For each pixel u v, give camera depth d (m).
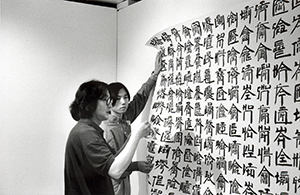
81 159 3.25
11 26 3.35
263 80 2.33
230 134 2.54
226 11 2.61
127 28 3.69
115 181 3.31
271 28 2.29
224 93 2.60
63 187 3.55
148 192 3.28
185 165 2.90
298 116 2.11
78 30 3.64
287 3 2.20
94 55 3.72
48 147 3.48
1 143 3.29
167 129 3.11
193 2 2.90
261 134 2.32
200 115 2.79
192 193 2.82
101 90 3.34
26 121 3.39
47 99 3.48
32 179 3.41
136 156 3.46
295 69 2.14
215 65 2.68
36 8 3.45
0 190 3.29
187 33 2.95
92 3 3.79
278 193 2.20
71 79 3.60
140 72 3.49
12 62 3.35
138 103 3.41
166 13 3.18
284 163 2.17
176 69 3.05
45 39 3.49
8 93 3.33
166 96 3.14
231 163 2.51
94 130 3.23
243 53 2.47
